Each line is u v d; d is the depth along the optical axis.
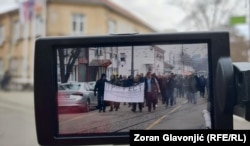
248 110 1.56
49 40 1.69
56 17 30.52
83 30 31.41
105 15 32.06
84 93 1.75
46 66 1.68
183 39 1.70
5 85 32.06
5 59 34.31
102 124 1.76
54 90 1.70
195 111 1.74
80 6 31.17
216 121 1.68
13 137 9.15
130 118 1.77
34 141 8.58
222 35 1.67
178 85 1.76
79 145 1.74
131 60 1.75
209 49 1.69
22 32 32.84
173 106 1.77
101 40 1.71
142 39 1.71
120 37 1.72
